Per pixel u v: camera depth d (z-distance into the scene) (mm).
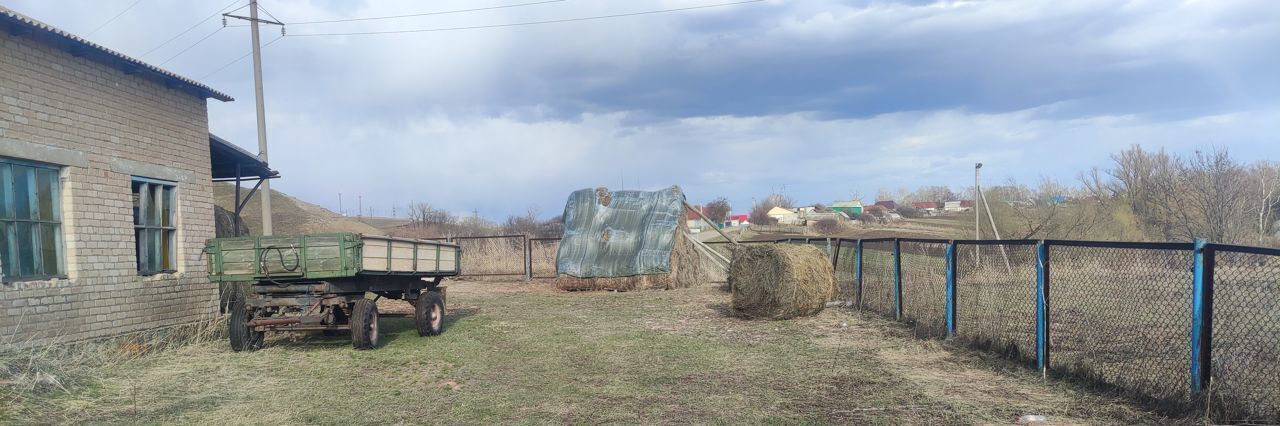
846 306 12586
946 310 8906
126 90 9148
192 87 10211
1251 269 5848
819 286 11406
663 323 11375
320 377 7438
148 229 9539
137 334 8969
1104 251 7555
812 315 11500
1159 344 6887
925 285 9961
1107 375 6195
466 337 10219
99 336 8492
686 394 6539
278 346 9352
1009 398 6059
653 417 5781
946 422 5422
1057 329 7820
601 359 8344
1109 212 21016
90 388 6594
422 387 6980
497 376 7480
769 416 5727
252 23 18141
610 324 11375
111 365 7617
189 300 10109
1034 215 20812
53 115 8047
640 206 18781
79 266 8273
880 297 11562
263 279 8648
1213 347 5570
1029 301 8141
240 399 6445
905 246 12109
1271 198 19391
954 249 8805
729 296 15453
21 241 7652
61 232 8188
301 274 8500
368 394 6672
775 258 11188
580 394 6613
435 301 10570
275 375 7516
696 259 18766
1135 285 7273
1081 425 5199
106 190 8734
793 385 6809
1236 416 4867
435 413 5992
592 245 18203
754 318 11453
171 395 6512
